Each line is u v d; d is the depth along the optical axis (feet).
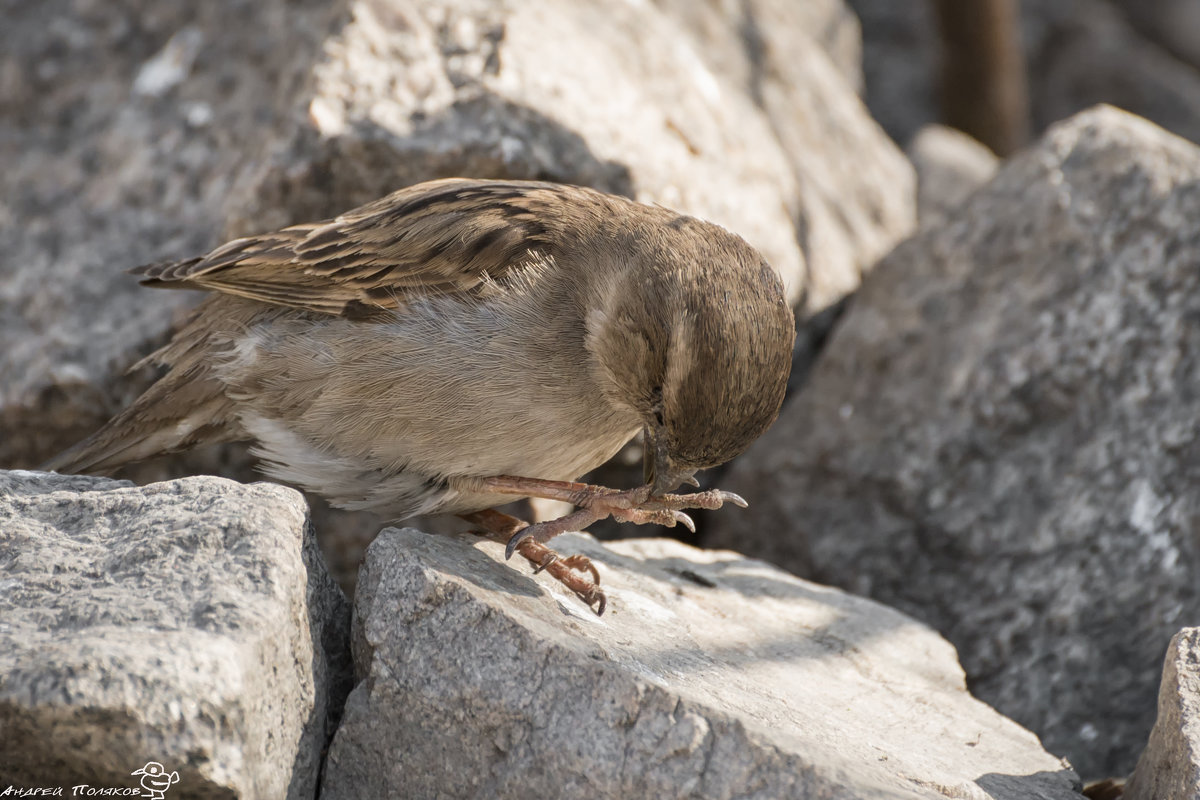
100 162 41.04
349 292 27.02
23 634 18.61
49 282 37.73
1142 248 36.19
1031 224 37.86
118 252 38.37
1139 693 32.99
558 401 26.30
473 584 22.22
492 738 20.43
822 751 19.88
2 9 43.55
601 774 19.51
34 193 40.34
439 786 20.77
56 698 16.93
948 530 35.78
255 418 28.35
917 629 30.63
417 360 26.32
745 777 18.95
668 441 24.86
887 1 83.41
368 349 26.63
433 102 35.37
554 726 19.97
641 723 19.62
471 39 37.19
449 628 21.21
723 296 24.18
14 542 21.06
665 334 24.58
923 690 27.45
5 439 35.88
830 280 43.60
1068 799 23.77
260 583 20.24
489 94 35.47
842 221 46.93
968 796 22.24
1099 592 33.68
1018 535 34.91
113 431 29.96
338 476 27.68
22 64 42.63
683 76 42.09
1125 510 34.12
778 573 32.48
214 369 28.66
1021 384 36.06
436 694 20.83
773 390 24.12
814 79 52.65
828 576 37.17
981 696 33.99
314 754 21.31
